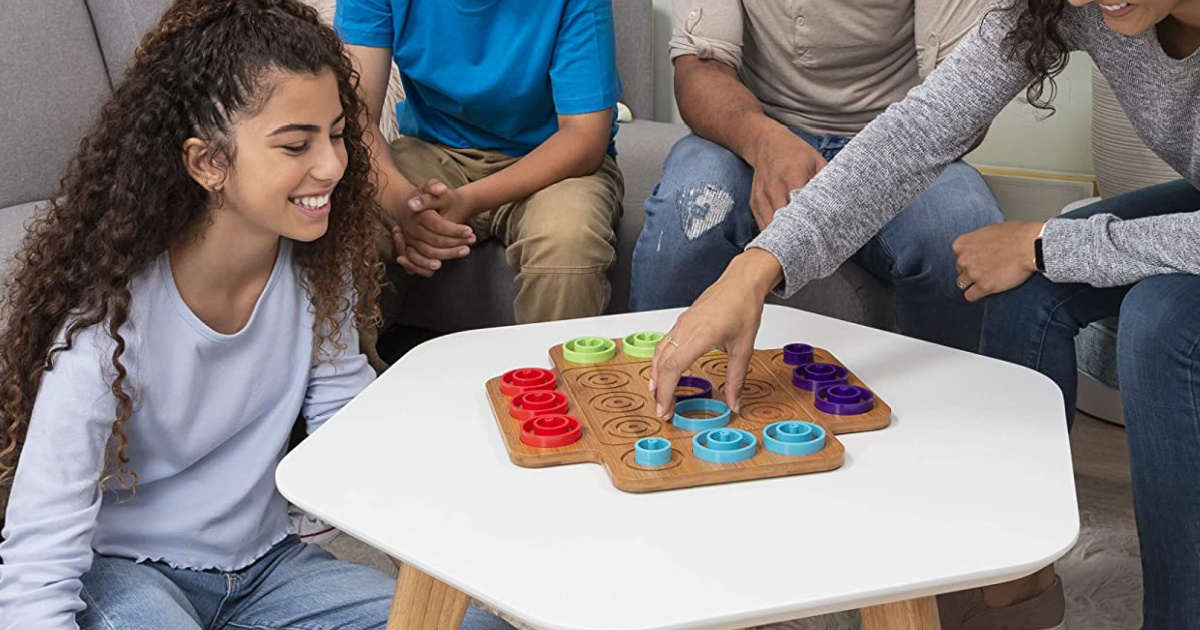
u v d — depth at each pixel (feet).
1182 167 4.31
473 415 3.62
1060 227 4.19
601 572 2.73
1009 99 4.17
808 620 4.75
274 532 4.05
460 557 2.80
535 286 5.68
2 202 6.22
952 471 3.22
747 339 3.61
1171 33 3.94
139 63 3.58
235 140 3.45
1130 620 4.75
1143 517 4.03
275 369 3.91
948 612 4.45
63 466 3.37
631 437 3.38
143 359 3.54
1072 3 3.59
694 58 6.05
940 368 3.97
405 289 6.24
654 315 4.51
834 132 6.08
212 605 3.84
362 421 3.57
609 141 6.54
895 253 5.42
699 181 5.45
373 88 6.04
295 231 3.59
